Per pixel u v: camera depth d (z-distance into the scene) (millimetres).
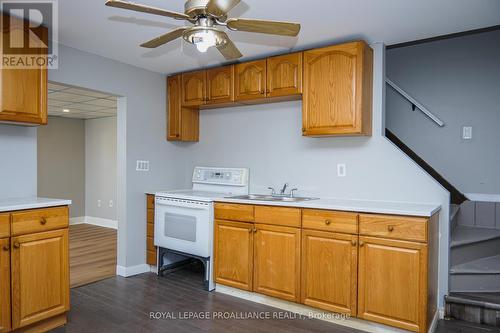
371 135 3020
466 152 3518
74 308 2850
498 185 3375
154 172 3938
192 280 3584
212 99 3627
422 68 3744
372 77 2998
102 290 3266
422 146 3727
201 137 4156
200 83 3725
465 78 3529
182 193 3670
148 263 3840
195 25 1901
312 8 2318
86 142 6703
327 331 2520
